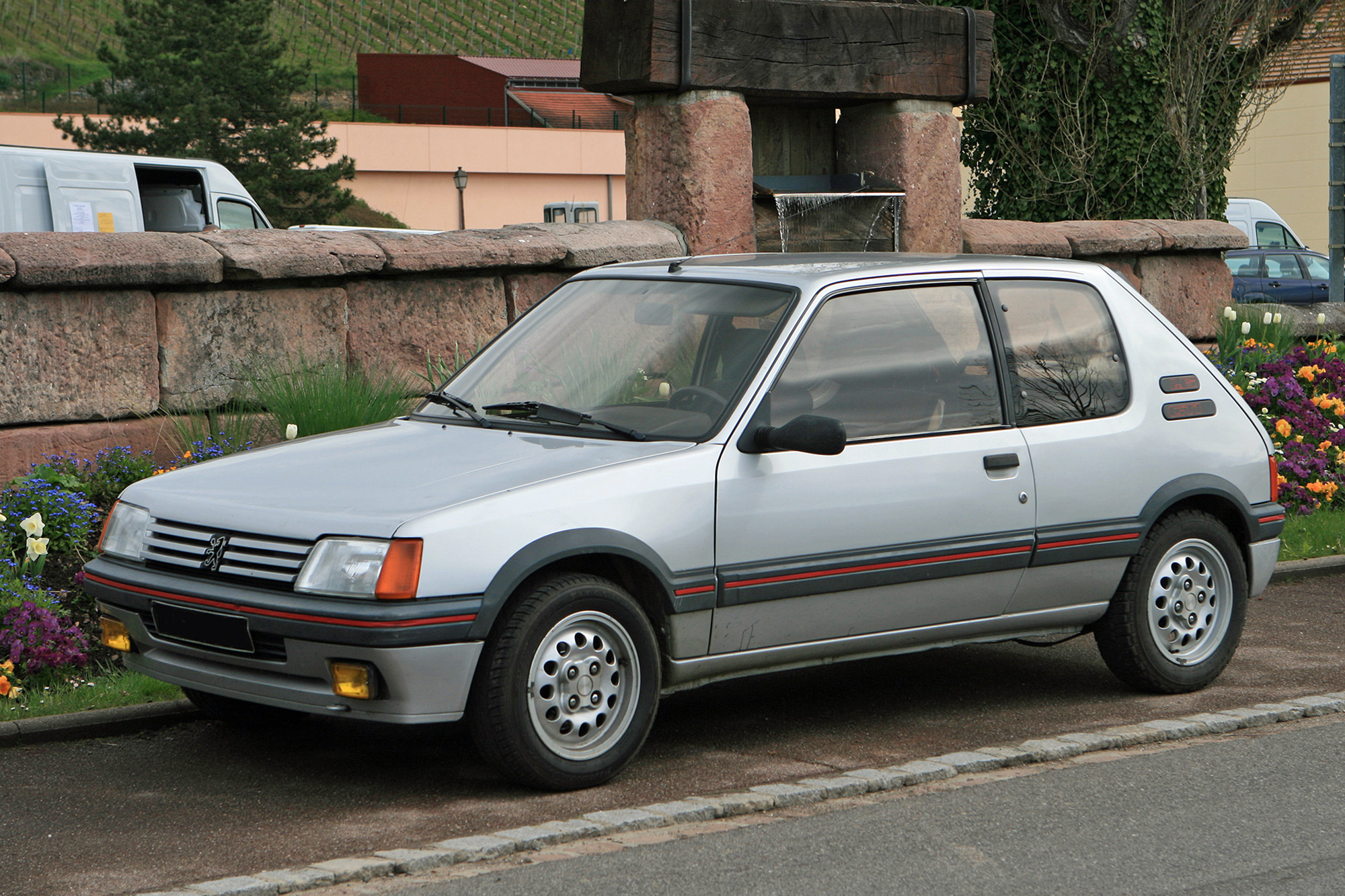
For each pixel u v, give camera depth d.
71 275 8.09
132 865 4.39
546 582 4.93
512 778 4.95
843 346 5.65
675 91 10.28
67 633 6.42
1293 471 10.18
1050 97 14.25
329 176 46.09
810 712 6.21
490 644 4.83
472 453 5.36
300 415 8.47
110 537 5.41
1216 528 6.41
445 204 55.59
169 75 44.94
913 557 5.59
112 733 5.82
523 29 88.06
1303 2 15.00
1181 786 5.16
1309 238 34.25
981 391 5.90
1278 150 34.53
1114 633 6.27
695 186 10.27
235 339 8.82
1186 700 6.36
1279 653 7.17
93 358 8.31
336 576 4.70
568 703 5.00
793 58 10.52
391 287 9.39
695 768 5.39
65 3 72.19
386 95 64.69
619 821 4.70
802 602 5.40
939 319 5.91
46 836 4.66
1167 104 14.25
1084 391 6.17
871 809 4.92
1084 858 4.44
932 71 11.16
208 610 4.93
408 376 9.38
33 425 8.14
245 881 4.17
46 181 15.60
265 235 9.00
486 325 9.73
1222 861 4.42
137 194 16.44
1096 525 6.05
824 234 11.01
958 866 4.37
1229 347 12.42
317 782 5.23
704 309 5.79
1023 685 6.67
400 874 4.30
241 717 5.91
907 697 6.46
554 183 57.28
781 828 4.71
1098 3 14.10
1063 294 6.31
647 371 5.66
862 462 5.51
